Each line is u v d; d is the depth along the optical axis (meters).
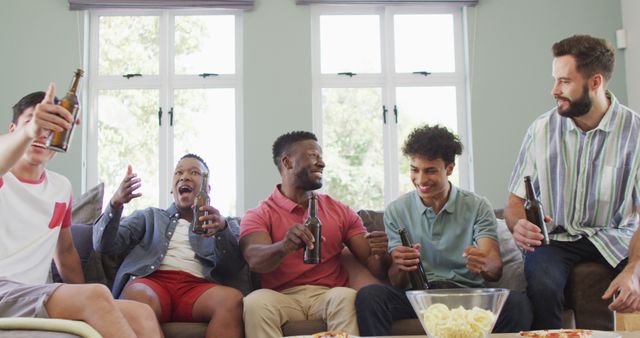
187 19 4.66
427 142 2.44
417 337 1.54
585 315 2.24
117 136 4.55
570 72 2.34
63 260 2.33
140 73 4.61
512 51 4.60
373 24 4.71
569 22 4.62
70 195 2.31
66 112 1.69
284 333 2.22
